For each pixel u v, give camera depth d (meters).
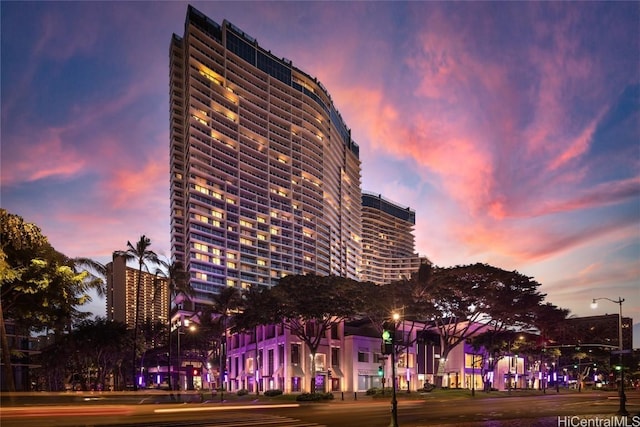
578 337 94.19
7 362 31.34
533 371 112.81
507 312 67.94
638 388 117.56
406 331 82.81
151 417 28.55
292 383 71.75
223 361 103.62
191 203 149.38
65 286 36.75
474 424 26.02
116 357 96.81
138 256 61.25
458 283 64.12
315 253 188.38
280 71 188.12
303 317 60.97
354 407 41.75
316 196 194.62
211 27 167.88
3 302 35.56
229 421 27.16
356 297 60.22
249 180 170.62
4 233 31.11
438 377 78.12
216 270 151.38
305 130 192.62
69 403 40.84
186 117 159.38
